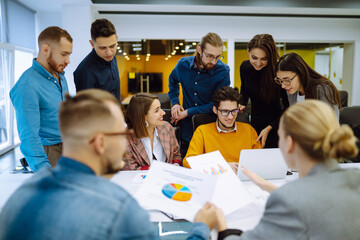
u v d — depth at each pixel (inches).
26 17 211.9
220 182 56.4
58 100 76.4
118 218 24.7
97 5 193.2
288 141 35.6
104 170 29.9
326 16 223.6
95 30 81.7
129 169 75.8
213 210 41.4
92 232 23.7
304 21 231.6
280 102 97.5
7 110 205.9
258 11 209.0
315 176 33.5
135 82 252.2
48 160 72.2
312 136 32.8
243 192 53.3
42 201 25.8
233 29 226.8
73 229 23.8
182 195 47.9
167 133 82.5
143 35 220.8
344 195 31.6
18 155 195.3
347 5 201.0
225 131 83.8
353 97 250.2
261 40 85.2
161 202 46.6
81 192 25.7
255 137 87.8
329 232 30.1
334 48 248.1
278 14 219.9
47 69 73.8
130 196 28.1
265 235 32.9
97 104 27.8
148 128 78.7
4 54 195.9
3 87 199.8
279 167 65.2
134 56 246.1
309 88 73.2
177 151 85.0
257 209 52.7
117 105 30.3
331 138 32.0
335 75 250.5
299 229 30.6
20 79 69.4
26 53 226.4
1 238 26.0
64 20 195.5
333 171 33.8
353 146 32.1
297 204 31.0
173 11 209.2
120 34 219.5
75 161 27.9
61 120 28.1
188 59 100.2
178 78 104.5
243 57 237.8
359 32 237.8
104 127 27.9
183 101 109.3
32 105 68.3
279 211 32.2
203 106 97.7
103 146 28.3
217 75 98.1
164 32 221.9
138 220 25.8
